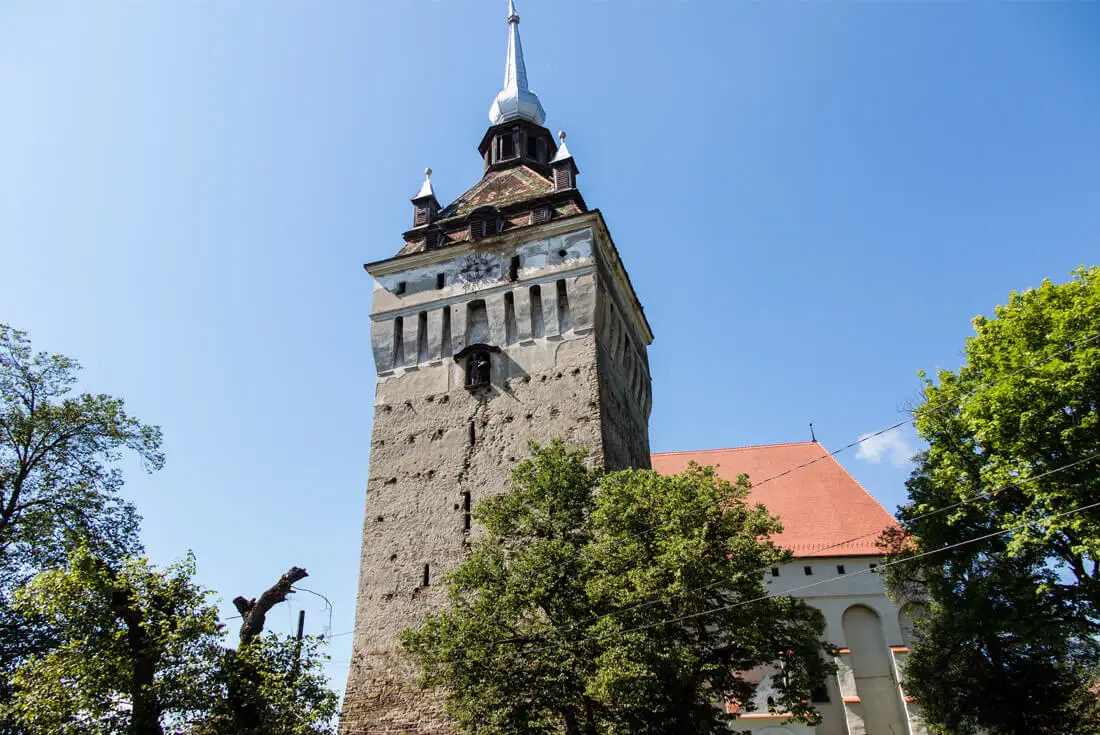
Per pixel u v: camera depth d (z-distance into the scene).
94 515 34.50
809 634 26.88
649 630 24.75
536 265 40.50
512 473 31.05
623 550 26.33
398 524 36.09
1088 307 27.55
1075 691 34.00
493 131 53.94
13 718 22.30
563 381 37.28
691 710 24.53
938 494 34.50
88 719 21.47
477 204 46.91
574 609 26.58
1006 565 30.22
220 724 22.38
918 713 39.00
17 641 29.16
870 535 46.16
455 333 40.38
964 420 30.30
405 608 33.78
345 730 31.92
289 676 24.00
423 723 31.06
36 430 33.47
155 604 23.59
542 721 26.03
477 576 28.06
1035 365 27.69
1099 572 27.80
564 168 45.16
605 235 41.91
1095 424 26.80
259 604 26.47
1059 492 26.62
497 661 26.02
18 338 33.72
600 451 35.00
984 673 33.16
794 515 48.88
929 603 36.59
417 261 43.25
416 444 38.12
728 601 26.23
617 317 42.50
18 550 31.86
